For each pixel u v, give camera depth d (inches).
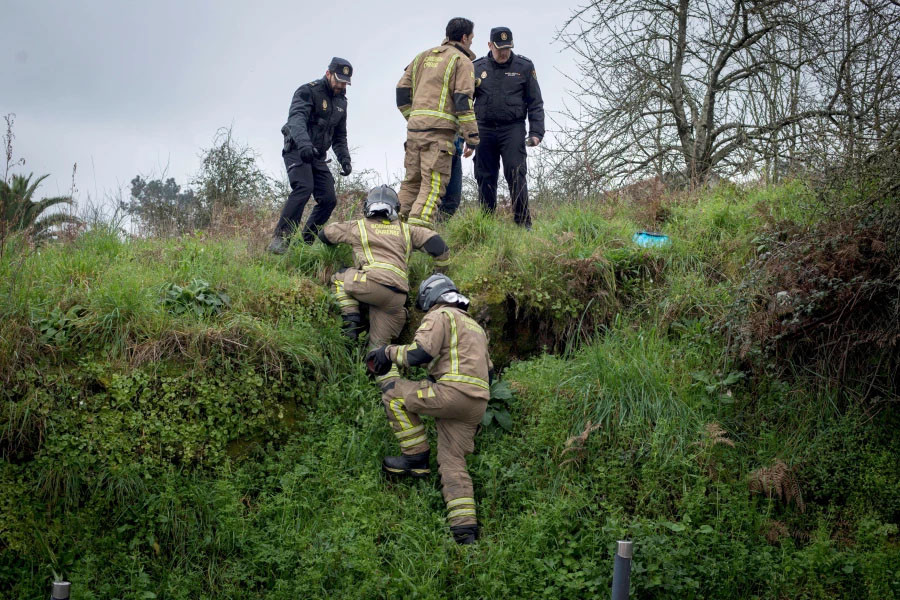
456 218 283.0
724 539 174.6
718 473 188.7
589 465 192.1
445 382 182.7
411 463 190.1
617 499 183.5
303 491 185.0
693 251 260.5
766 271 216.8
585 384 206.4
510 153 292.4
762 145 380.2
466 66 255.6
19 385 174.1
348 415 203.6
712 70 411.2
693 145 418.6
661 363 213.8
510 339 238.8
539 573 167.8
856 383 208.2
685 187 352.5
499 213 300.2
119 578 165.0
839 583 171.2
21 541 163.2
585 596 163.9
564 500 179.5
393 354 189.3
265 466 190.1
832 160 229.6
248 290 218.2
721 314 229.1
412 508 182.9
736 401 209.2
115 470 172.7
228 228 269.3
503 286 237.5
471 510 177.9
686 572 167.6
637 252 254.7
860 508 187.3
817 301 205.9
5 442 170.2
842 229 210.1
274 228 267.6
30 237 218.4
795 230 229.6
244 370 194.2
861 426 200.4
